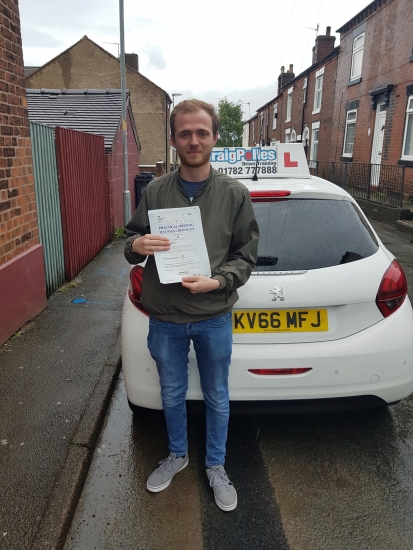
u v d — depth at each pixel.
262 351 2.46
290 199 2.81
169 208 2.09
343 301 2.47
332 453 2.76
